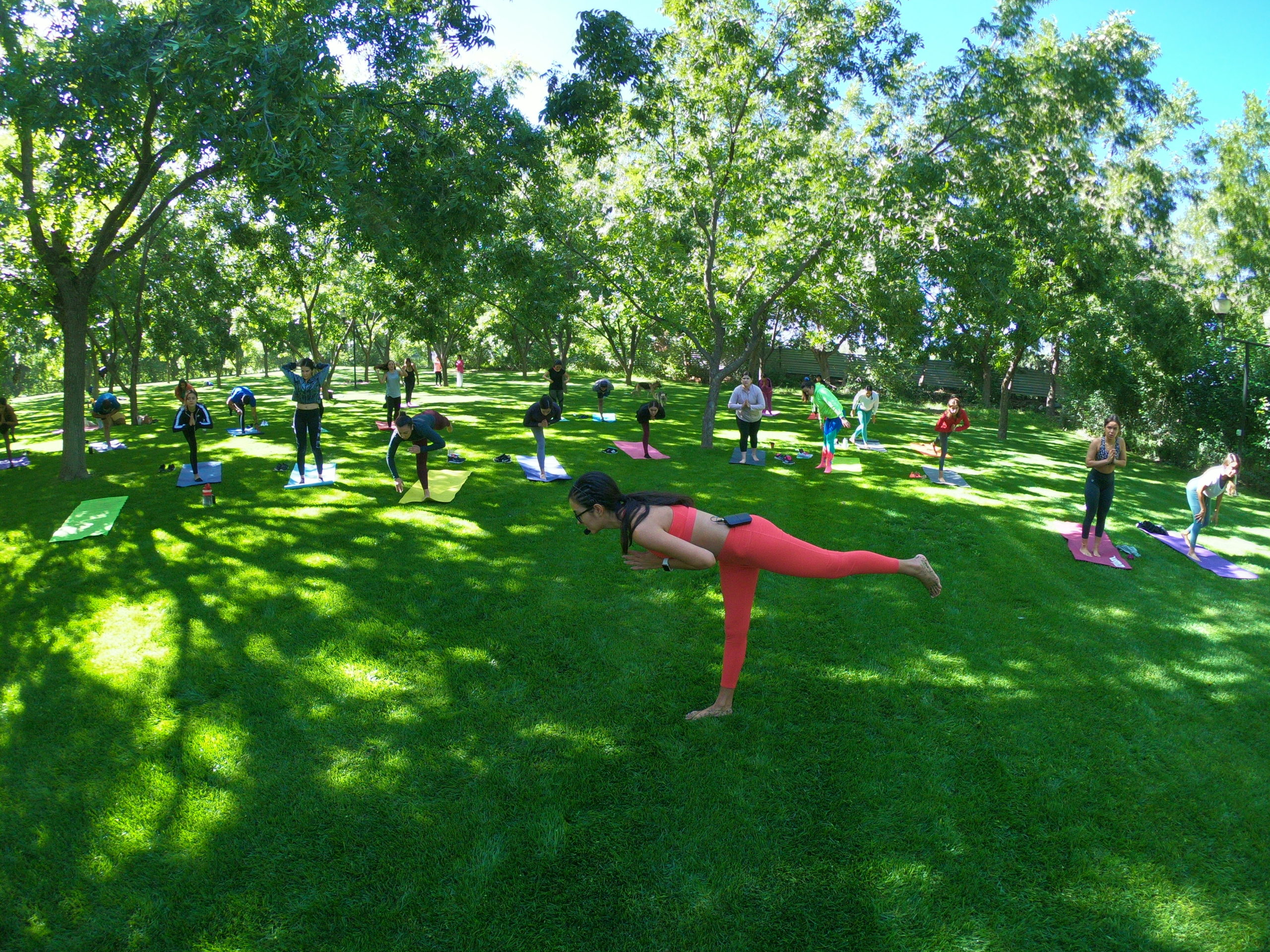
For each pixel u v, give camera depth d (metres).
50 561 7.43
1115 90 14.73
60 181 10.74
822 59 12.43
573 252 14.48
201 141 9.11
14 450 14.65
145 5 11.09
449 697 4.89
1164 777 4.29
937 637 6.04
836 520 9.55
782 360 38.16
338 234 11.13
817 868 3.47
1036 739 4.62
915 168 12.03
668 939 3.07
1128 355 18.20
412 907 3.21
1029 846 3.67
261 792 3.93
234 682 5.02
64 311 11.23
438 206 10.48
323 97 9.45
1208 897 3.39
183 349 28.25
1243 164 23.98
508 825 3.70
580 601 6.48
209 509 9.23
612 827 3.70
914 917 3.22
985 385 28.08
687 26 12.87
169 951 3.00
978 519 9.88
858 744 4.46
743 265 15.77
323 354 47.44
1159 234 18.30
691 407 23.56
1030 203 14.09
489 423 17.72
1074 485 13.02
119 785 3.98
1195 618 6.83
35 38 10.46
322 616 6.05
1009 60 12.59
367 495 9.90
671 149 13.77
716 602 6.55
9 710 4.70
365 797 3.90
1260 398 15.93
